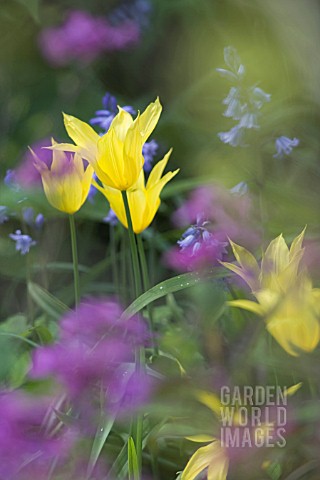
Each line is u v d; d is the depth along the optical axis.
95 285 2.35
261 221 2.00
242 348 1.76
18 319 2.17
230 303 1.67
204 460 1.70
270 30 2.60
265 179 2.12
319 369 1.70
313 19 2.40
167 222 2.52
